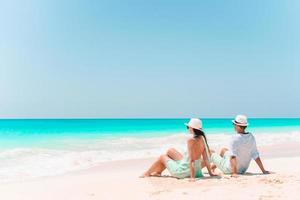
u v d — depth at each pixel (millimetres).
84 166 11938
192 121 7797
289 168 9984
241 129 8109
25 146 19719
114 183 7539
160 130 39750
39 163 12594
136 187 7059
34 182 8250
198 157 7773
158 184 7266
